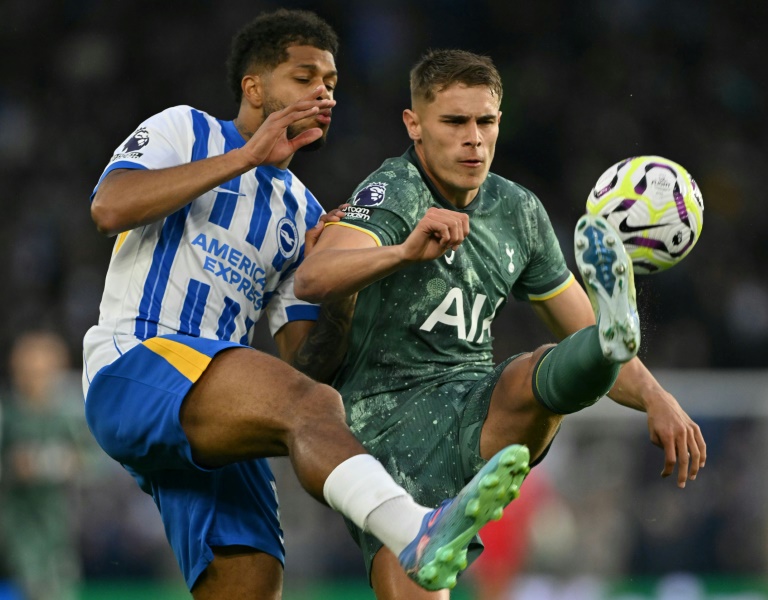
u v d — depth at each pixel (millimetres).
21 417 32438
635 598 34438
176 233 13562
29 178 53438
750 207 53000
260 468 14688
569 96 54750
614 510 34906
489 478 9977
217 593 14016
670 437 13297
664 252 12219
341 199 50719
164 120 13875
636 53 56438
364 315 13633
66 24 57156
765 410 36281
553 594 33844
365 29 56250
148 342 12820
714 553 35219
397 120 54031
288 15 14320
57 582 32688
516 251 14102
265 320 42250
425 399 13547
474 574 33375
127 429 12578
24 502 32344
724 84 56375
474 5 57000
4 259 50812
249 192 14070
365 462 10984
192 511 13844
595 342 11555
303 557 34188
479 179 13227
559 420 12938
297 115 12547
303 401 11633
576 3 57281
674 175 12266
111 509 35250
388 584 13047
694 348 47250
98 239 51062
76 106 55312
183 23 56594
